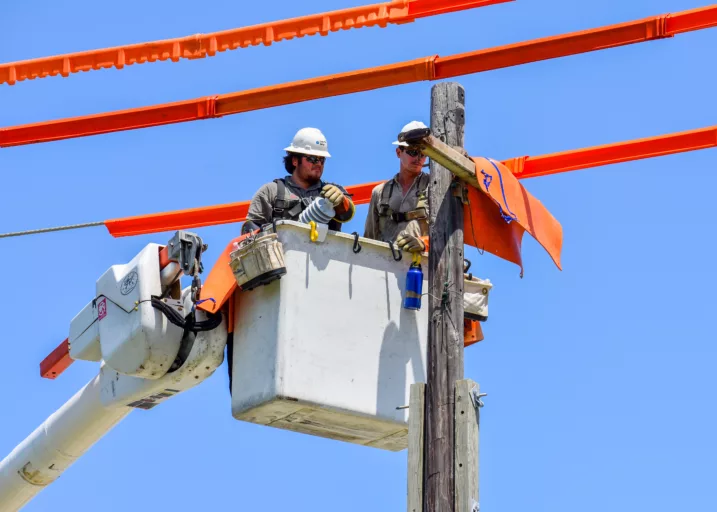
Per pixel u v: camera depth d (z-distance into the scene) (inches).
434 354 516.7
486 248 549.6
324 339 528.1
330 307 532.1
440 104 547.8
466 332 573.9
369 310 539.2
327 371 526.0
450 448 500.7
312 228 531.5
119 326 553.9
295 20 565.9
